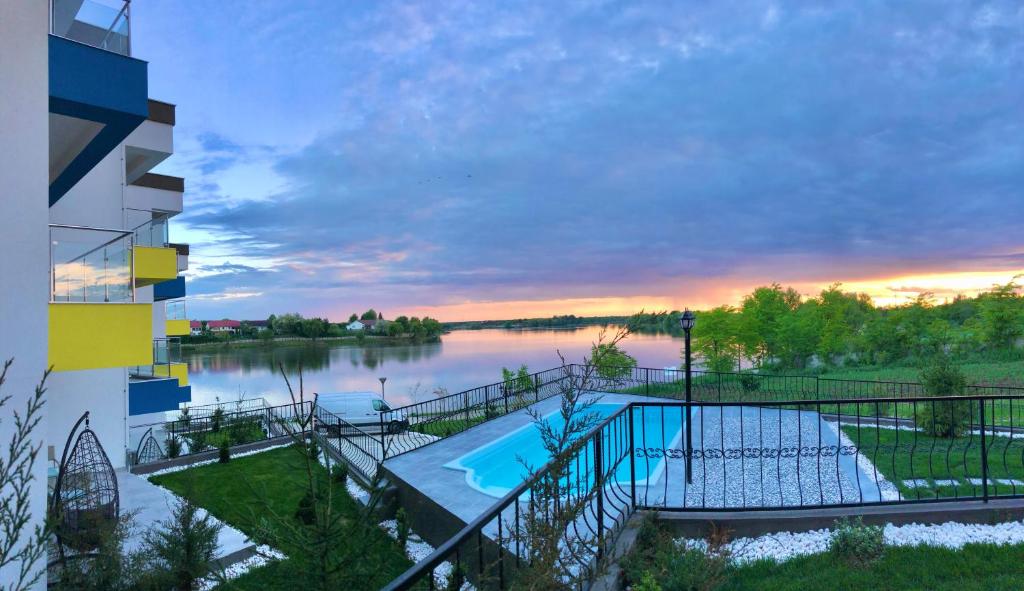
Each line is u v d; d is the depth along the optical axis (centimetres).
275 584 285
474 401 1733
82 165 916
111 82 729
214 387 3394
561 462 325
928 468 852
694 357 2881
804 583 451
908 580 446
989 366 2433
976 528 530
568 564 329
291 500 1061
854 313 3366
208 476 1295
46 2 588
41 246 571
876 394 1761
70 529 638
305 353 309
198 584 625
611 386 1981
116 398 1393
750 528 548
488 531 671
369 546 283
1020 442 1040
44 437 560
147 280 1312
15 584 527
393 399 3300
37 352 562
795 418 1450
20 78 565
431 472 1058
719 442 1241
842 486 798
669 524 555
